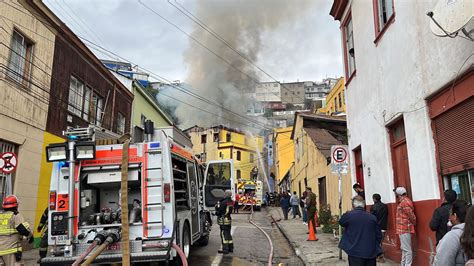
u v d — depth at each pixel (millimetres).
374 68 9344
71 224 6758
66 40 14320
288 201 20547
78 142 6977
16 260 6473
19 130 11438
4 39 10945
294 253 10430
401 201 7188
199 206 10359
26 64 12133
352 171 11633
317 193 19312
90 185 7395
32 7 12180
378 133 9109
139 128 7719
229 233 10203
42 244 7555
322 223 15484
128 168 7102
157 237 6789
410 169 7348
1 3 10883
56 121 13555
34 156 12133
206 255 9883
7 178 10664
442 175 6402
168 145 7266
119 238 6652
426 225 6719
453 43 5754
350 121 11805
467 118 5660
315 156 19906
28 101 11945
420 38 6836
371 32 9555
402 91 7664
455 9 4785
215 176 16906
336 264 8453
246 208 32531
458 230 2846
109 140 7258
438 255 2844
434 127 6609
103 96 18203
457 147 5938
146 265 7945
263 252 10469
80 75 15594
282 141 46250
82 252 6688
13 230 6445
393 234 8344
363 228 5504
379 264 8078
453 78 5770
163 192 6973
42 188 12484
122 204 6629
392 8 8492
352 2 11320
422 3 6730
